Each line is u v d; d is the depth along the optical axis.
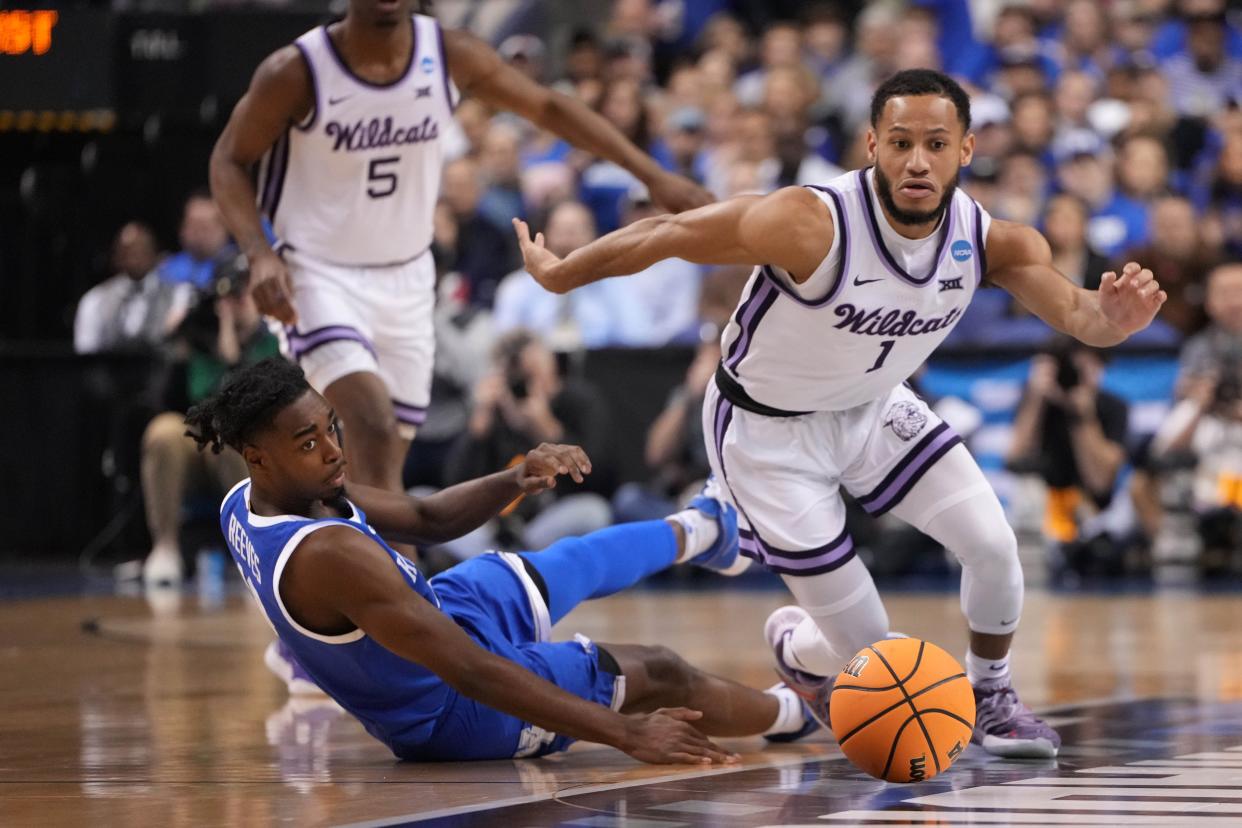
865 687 9.58
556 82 37.19
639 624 21.77
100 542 32.22
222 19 32.06
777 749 11.62
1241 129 32.78
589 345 31.03
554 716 9.78
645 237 10.30
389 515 11.07
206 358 27.78
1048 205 30.94
